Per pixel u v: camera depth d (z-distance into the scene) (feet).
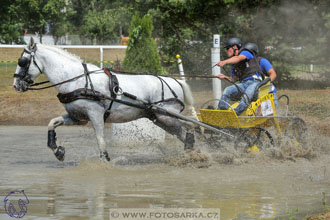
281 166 39.22
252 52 42.88
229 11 97.81
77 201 27.20
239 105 41.70
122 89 38.88
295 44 101.04
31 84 38.42
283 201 27.43
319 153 44.86
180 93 41.86
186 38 109.60
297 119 44.14
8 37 176.45
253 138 42.55
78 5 245.45
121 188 30.68
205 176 35.01
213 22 102.83
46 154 44.88
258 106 41.68
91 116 37.96
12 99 81.05
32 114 73.67
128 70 60.85
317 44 97.66
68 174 35.42
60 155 38.22
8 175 34.88
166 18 102.68
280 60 101.24
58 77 38.01
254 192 29.71
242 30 101.19
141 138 52.80
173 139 55.98
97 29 197.98
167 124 41.04
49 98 82.79
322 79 105.40
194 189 30.50
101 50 107.86
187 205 26.40
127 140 52.90
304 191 30.07
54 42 211.00
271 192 29.71
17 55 152.15
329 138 50.72
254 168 38.29
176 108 41.52
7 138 55.47
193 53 108.27
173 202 27.04
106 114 38.86
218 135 42.22
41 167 38.19
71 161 41.04
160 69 61.31
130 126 52.70
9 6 179.01
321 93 81.51
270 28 97.45
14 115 73.00
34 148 48.42
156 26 106.52
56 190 30.01
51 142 38.19
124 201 27.25
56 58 38.22
